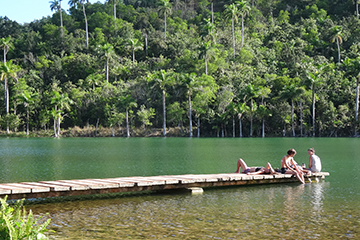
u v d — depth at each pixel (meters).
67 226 10.52
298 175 18.20
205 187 17.52
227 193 15.84
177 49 133.62
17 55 147.12
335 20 155.25
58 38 148.38
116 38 146.38
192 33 150.12
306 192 15.98
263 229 10.27
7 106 102.31
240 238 9.48
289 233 9.90
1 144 58.16
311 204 13.48
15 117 101.12
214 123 102.88
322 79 98.00
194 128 105.75
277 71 118.75
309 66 106.62
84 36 157.00
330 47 133.62
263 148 46.75
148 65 128.62
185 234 9.79
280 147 48.66
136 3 198.25
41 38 153.25
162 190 16.48
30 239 6.69
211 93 98.31
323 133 96.19
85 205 13.44
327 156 34.28
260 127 100.69
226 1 181.50
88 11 183.88
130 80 121.69
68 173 22.33
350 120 93.25
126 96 105.62
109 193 15.91
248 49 129.38
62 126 112.62
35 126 111.31
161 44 135.75
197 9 190.62
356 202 13.84
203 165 26.73
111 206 13.27
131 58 139.00
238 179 17.30
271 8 179.25
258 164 27.88
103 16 166.50
